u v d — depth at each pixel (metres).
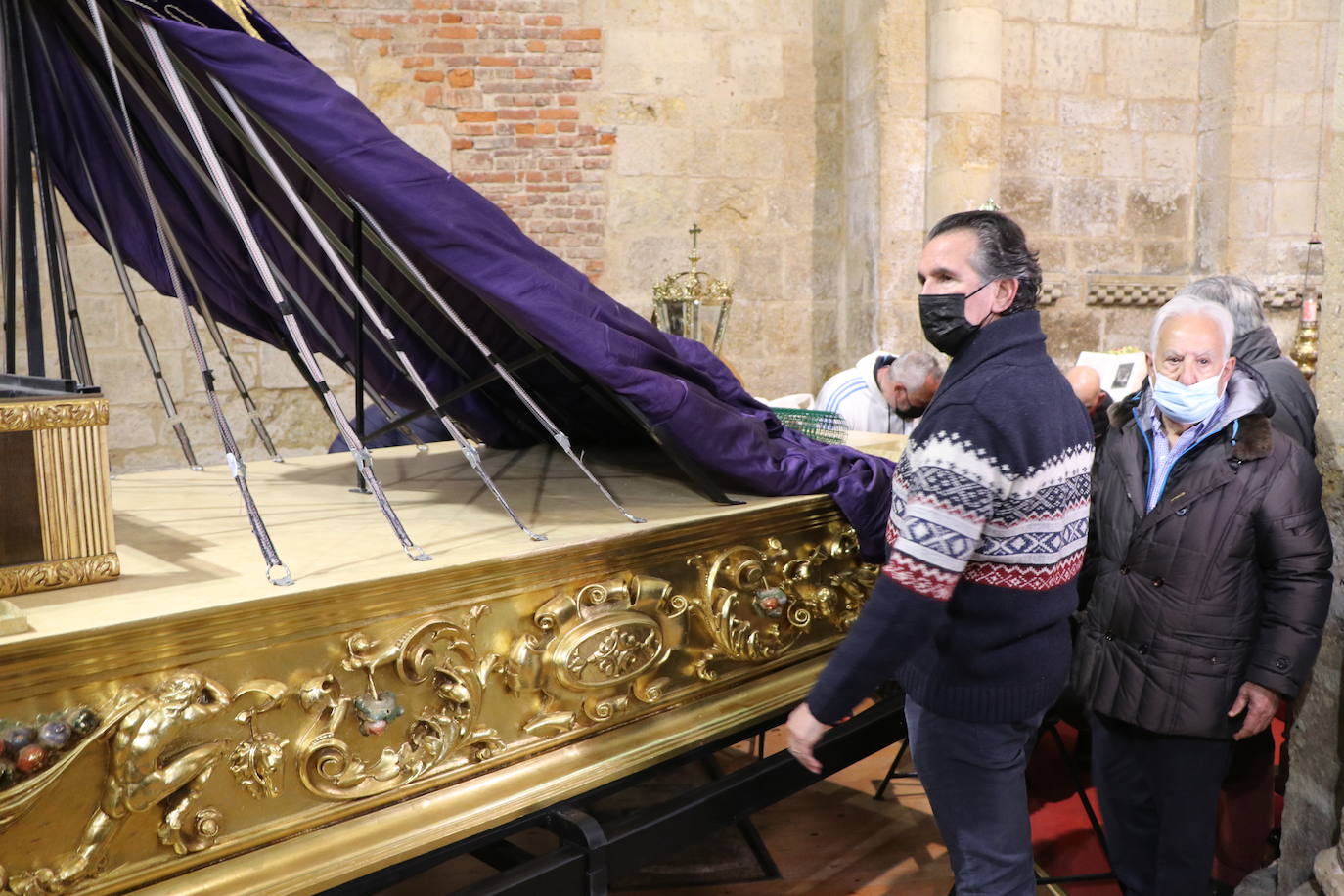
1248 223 6.39
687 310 5.39
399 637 1.63
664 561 2.06
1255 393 2.04
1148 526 2.12
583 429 3.12
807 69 6.66
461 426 3.04
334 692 1.56
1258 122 6.30
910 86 6.07
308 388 6.29
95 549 1.52
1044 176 6.46
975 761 1.76
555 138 6.41
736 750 3.58
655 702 2.06
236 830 1.48
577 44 6.37
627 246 6.55
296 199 1.83
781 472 2.30
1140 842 2.29
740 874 2.72
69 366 2.29
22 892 1.28
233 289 2.54
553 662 1.82
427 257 1.88
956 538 1.55
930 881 2.69
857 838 2.93
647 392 2.05
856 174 6.47
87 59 2.01
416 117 6.27
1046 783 3.25
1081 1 6.37
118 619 1.32
